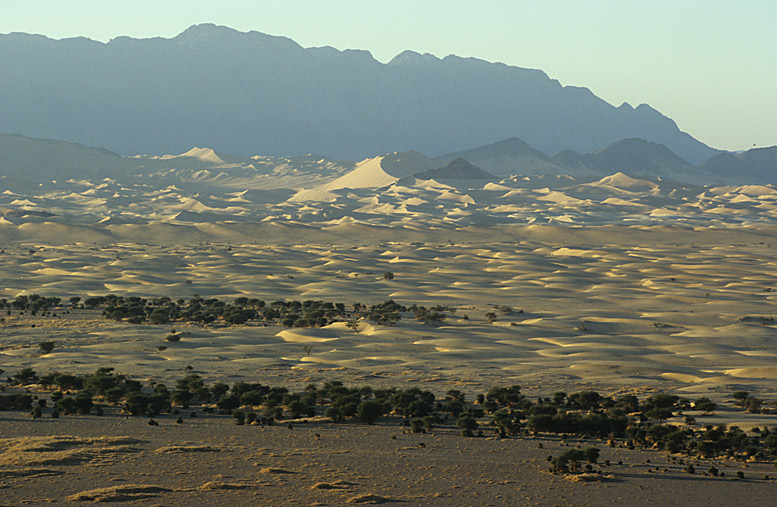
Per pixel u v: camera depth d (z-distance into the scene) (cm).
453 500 12012
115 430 17525
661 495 12662
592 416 18838
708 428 18400
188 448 15212
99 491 11812
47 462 13688
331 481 12925
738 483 13600
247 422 19188
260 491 12181
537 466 14700
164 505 11300
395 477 13400
